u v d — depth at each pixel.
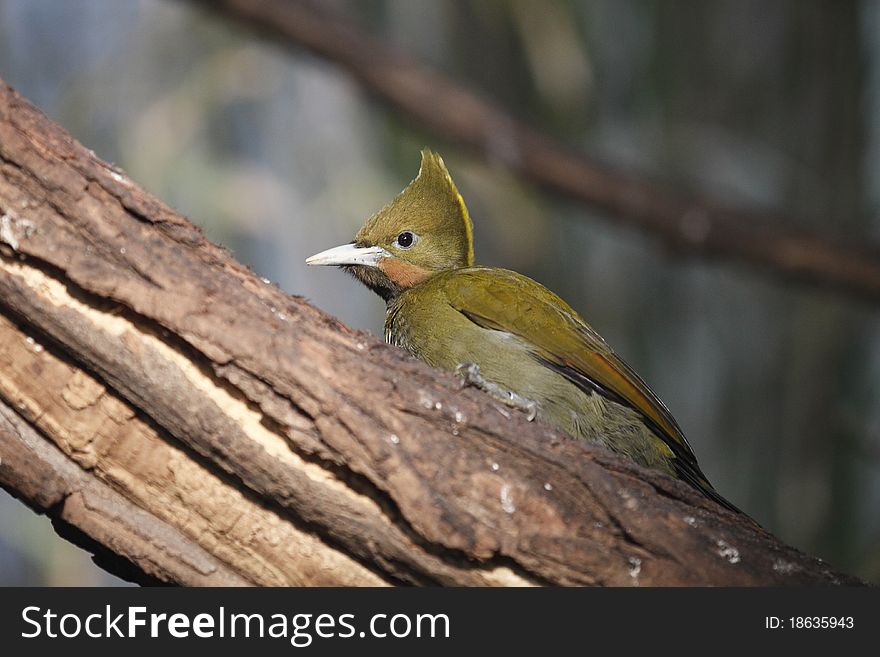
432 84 14.77
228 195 16.41
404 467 6.01
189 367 6.03
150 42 16.81
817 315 15.53
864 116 16.20
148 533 6.11
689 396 16.00
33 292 5.98
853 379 15.73
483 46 17.72
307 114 17.22
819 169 16.16
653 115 16.69
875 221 16.16
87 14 17.62
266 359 6.01
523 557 6.07
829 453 15.28
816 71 16.16
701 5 16.44
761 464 15.51
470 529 6.03
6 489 6.06
